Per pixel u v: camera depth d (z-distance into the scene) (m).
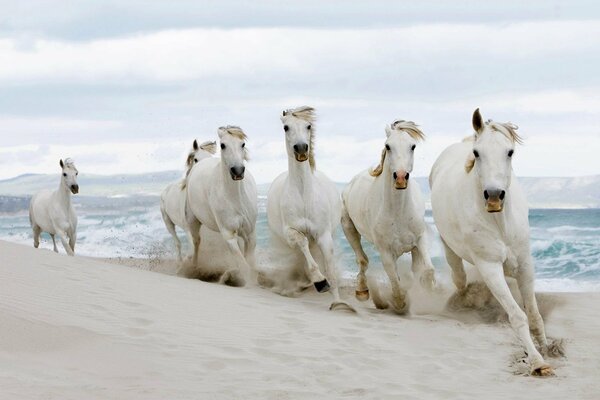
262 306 10.25
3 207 47.59
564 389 6.65
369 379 6.99
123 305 9.25
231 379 6.84
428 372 7.30
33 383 6.19
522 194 8.21
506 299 7.68
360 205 10.61
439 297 11.05
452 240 8.59
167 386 6.49
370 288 11.33
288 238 11.00
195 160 15.70
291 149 10.85
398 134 9.23
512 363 7.63
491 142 7.42
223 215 12.48
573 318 9.76
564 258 20.41
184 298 10.14
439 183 9.02
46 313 8.36
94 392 6.11
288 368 7.32
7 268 10.38
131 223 31.66
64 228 16.95
